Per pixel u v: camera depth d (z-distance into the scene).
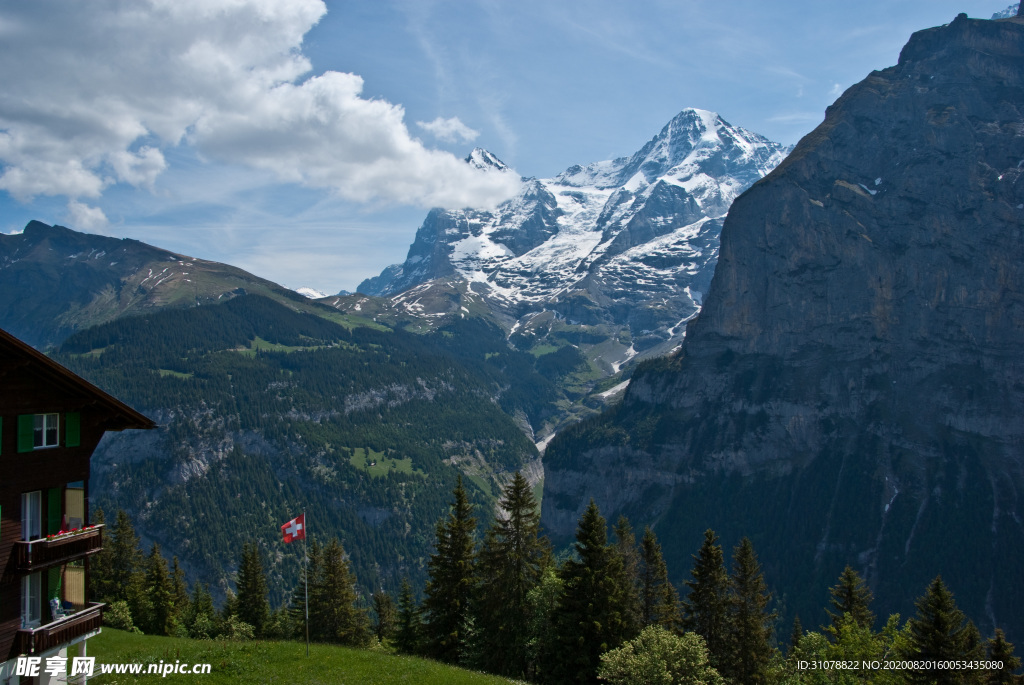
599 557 68.00
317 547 119.81
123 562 113.25
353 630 105.81
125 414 38.78
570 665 66.31
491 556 71.50
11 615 33.84
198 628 106.38
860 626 86.50
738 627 77.81
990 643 71.00
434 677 48.69
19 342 33.06
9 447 33.97
